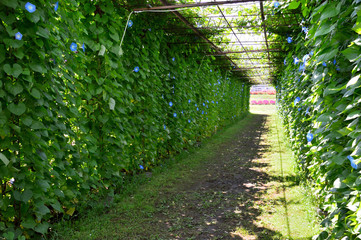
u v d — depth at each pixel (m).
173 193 3.80
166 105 5.33
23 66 2.03
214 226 2.85
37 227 2.19
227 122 11.62
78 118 2.90
